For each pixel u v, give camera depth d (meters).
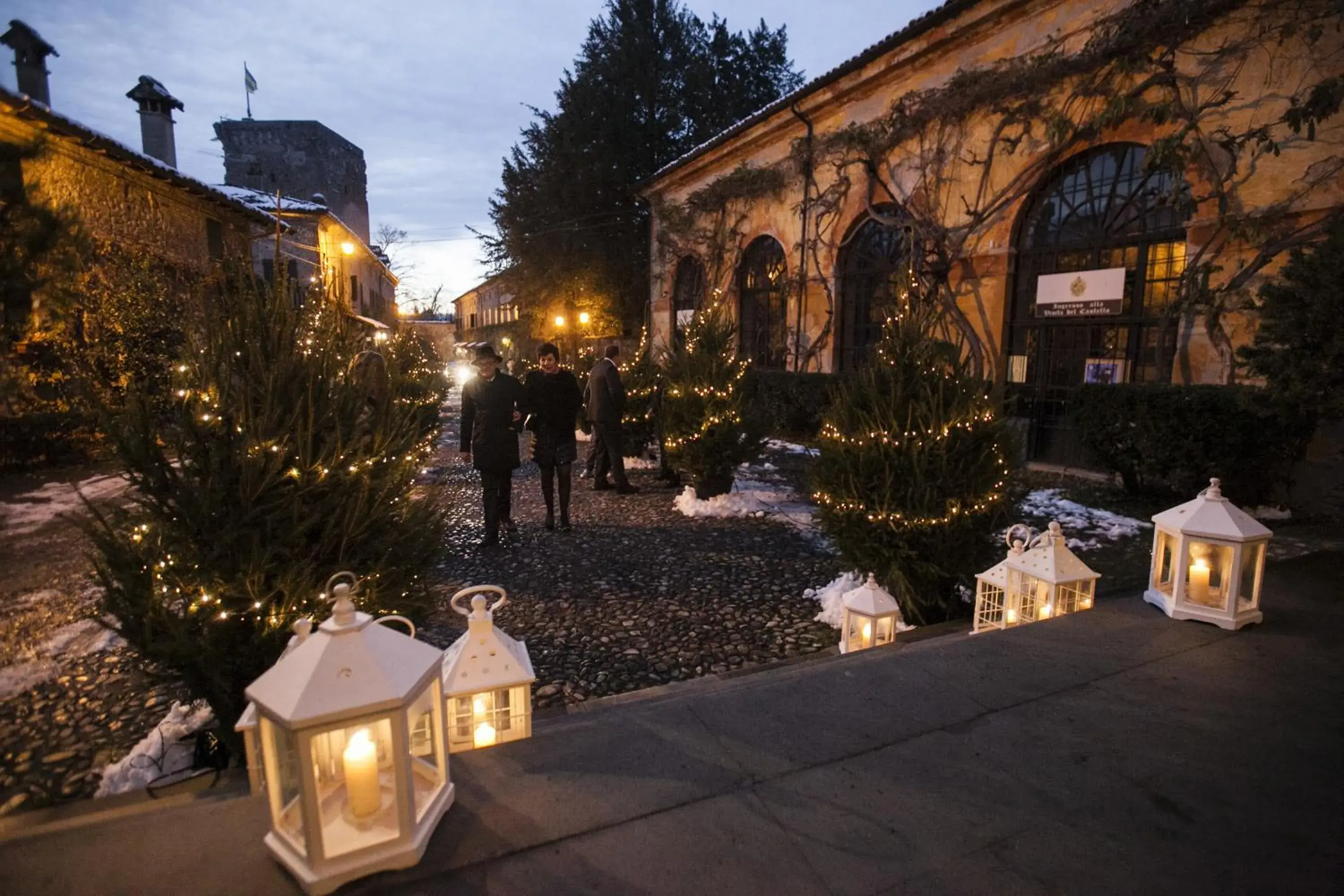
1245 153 6.71
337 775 1.59
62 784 2.60
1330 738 2.18
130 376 2.60
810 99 12.52
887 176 11.32
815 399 12.05
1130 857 1.64
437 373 15.98
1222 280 6.92
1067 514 6.39
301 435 2.52
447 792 1.75
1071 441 8.73
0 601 4.49
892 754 2.06
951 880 1.56
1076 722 2.26
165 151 16.95
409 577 2.82
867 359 4.69
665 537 6.07
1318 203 6.21
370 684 1.44
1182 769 2.00
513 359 26.81
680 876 1.55
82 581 4.86
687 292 17.98
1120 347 8.14
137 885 1.52
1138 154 7.86
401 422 2.94
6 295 2.06
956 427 3.93
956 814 1.78
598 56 23.75
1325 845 1.68
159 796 2.37
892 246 11.48
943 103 9.93
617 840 1.66
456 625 4.15
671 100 23.56
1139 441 6.41
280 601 2.47
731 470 7.25
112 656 3.66
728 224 15.77
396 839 1.55
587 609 4.39
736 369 7.27
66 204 2.16
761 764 1.99
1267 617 3.19
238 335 2.62
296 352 2.71
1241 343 6.77
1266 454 5.86
